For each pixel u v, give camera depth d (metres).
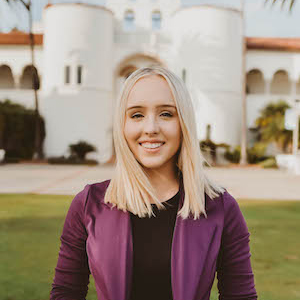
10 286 3.65
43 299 3.37
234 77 27.78
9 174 16.00
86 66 26.67
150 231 1.29
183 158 1.31
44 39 27.34
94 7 26.62
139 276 1.25
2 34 29.78
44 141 26.94
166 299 1.25
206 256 1.21
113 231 1.25
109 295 1.18
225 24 27.05
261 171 20.56
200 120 27.11
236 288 1.31
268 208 8.22
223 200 1.34
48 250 4.80
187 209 1.25
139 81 1.29
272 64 29.59
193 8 26.77
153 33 28.39
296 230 6.06
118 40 28.53
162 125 1.27
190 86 27.12
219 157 25.56
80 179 14.29
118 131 1.31
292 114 19.30
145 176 1.30
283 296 3.48
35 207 7.88
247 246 1.34
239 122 28.33
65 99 26.78
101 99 27.28
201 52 26.84
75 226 1.35
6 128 25.27
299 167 18.97
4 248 4.87
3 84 31.05
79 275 1.35
